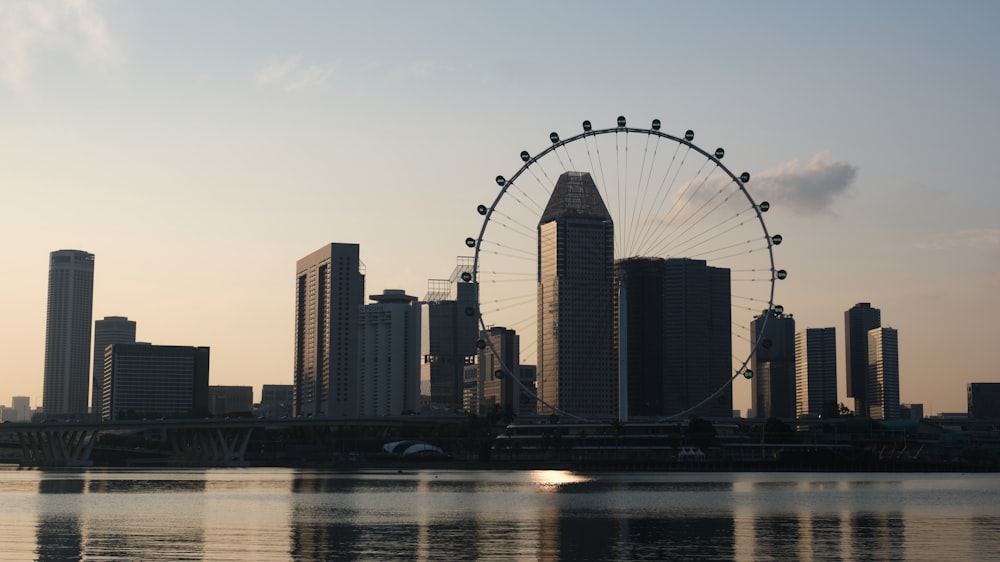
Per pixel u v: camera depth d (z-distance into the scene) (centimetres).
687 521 15850
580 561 11356
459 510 18262
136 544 12700
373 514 17362
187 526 15062
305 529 14638
